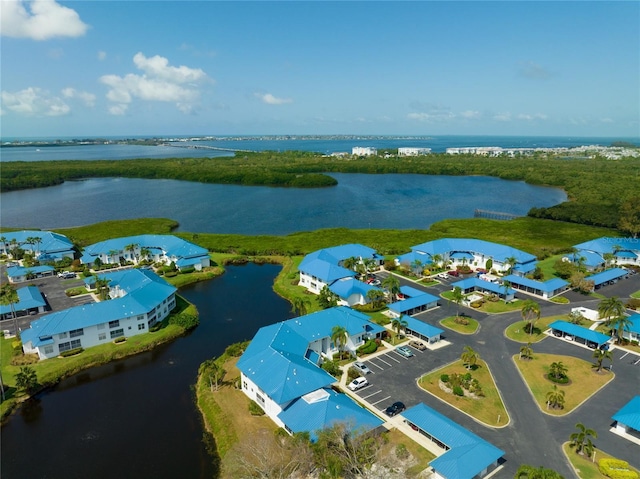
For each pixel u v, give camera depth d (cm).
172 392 7669
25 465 5953
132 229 19938
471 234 18712
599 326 9575
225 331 9994
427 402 6944
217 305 11538
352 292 10888
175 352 9075
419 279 12825
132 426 6750
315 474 5331
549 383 7438
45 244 15688
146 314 9688
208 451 6188
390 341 9069
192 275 13575
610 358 7694
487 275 13088
